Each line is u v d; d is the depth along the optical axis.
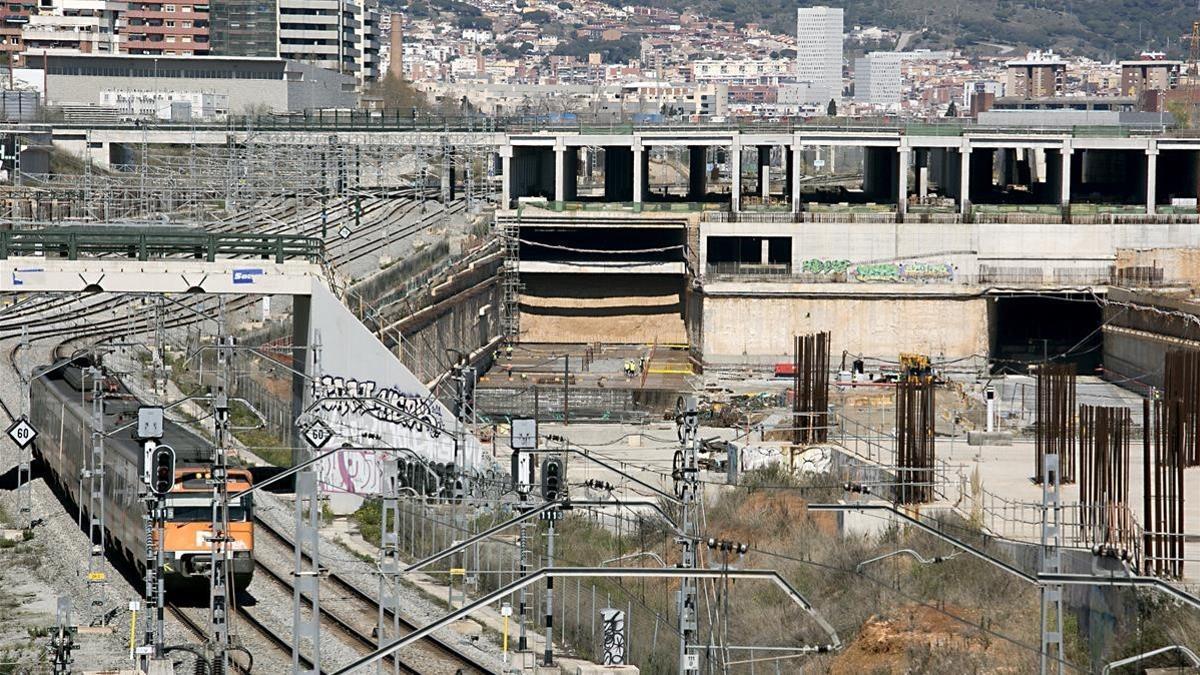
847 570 127.25
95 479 154.75
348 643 127.94
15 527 166.88
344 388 176.75
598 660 123.62
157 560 113.88
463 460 162.00
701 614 131.25
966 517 150.38
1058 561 100.12
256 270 174.38
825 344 198.50
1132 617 119.69
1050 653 115.44
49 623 133.38
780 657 114.38
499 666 122.19
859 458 176.12
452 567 143.50
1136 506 147.75
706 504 167.00
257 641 127.69
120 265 171.12
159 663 112.62
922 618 125.56
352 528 169.62
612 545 154.62
